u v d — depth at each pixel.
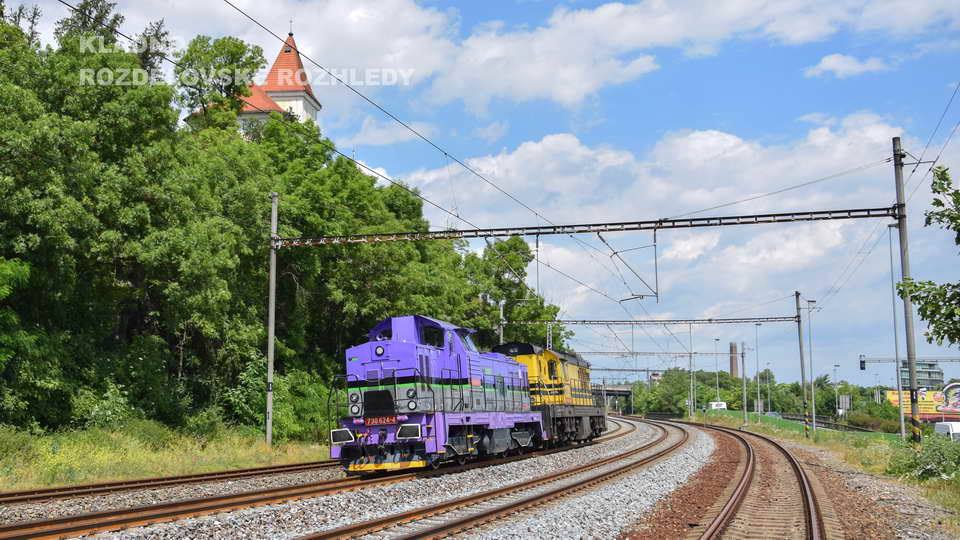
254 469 22.34
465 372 25.00
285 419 30.70
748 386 150.50
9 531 11.40
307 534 12.17
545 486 19.39
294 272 35.09
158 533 11.95
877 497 19.56
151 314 29.67
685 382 131.25
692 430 55.72
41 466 19.69
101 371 26.12
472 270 56.28
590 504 16.36
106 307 28.42
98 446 22.78
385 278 36.59
